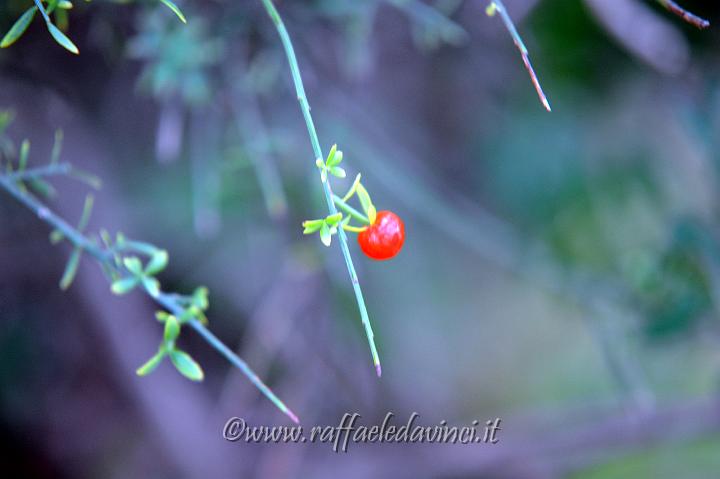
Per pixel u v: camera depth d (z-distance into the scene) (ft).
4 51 1.43
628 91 1.79
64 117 1.50
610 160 1.88
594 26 1.67
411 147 1.86
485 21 1.64
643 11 1.48
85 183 1.55
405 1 1.43
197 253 1.78
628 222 1.90
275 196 1.46
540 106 1.84
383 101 1.81
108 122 1.55
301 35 1.47
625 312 1.65
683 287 1.56
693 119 1.64
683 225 1.56
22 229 1.58
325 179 1.13
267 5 1.16
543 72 1.77
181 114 1.51
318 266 1.67
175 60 1.38
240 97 1.48
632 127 1.86
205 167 1.55
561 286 1.74
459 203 1.83
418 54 1.76
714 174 1.66
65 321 1.80
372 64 1.64
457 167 1.93
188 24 1.39
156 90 1.38
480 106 1.86
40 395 1.90
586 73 1.77
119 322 1.77
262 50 1.47
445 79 1.82
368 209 1.14
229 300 1.86
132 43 1.40
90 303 1.74
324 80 1.59
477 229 1.78
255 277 1.81
